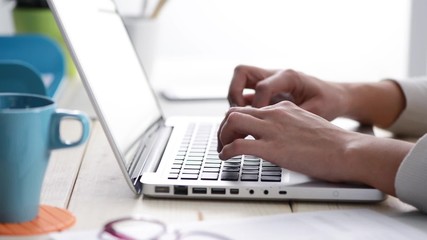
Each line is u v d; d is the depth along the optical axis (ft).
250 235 2.13
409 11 7.01
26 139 2.13
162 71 6.69
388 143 2.60
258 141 2.67
